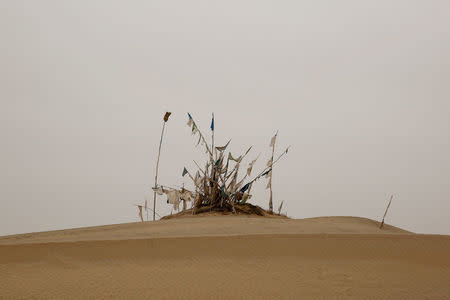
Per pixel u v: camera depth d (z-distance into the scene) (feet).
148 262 35.76
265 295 29.30
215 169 70.85
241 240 38.96
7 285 31.24
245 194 70.54
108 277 32.73
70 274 33.37
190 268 34.55
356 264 35.73
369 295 29.60
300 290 30.22
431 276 33.65
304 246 38.50
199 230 46.98
